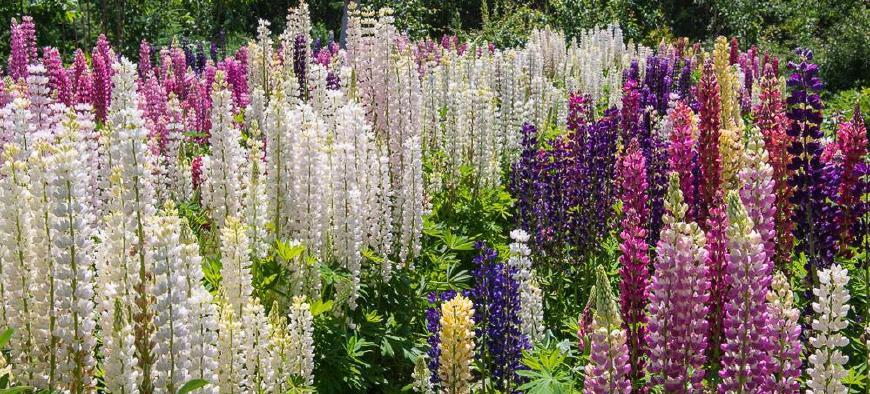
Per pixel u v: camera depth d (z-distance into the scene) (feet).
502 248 27.99
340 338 20.67
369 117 28.66
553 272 27.12
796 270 23.52
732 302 14.24
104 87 34.91
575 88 50.16
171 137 28.14
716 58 35.06
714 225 16.10
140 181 14.16
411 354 22.04
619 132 32.73
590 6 100.12
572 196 27.22
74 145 15.07
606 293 14.05
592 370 14.32
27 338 14.16
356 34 32.37
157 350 13.17
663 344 14.65
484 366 19.77
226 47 85.71
